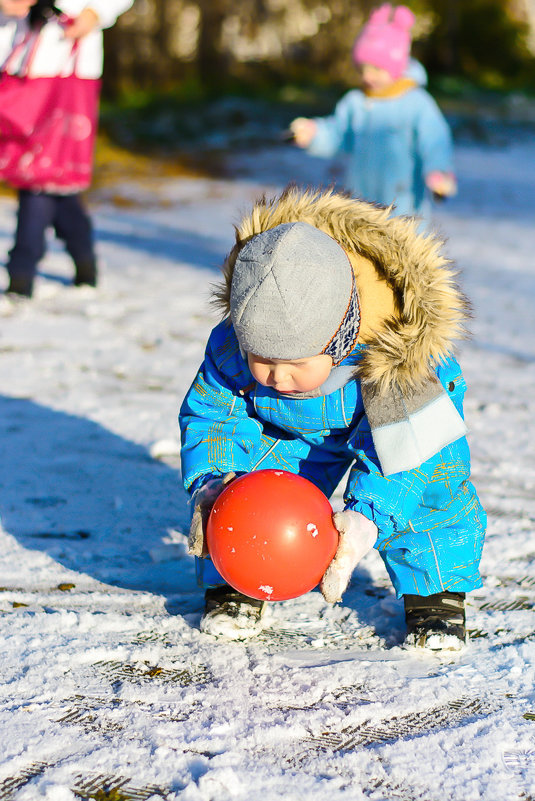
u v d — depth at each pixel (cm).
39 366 580
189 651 271
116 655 266
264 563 238
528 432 500
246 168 1650
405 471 254
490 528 371
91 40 695
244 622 279
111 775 208
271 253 225
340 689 250
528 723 234
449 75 3045
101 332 668
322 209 256
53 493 396
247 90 2266
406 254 248
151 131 1862
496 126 2344
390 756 219
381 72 677
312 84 2394
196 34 2298
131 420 490
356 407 259
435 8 3011
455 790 207
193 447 277
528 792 207
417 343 247
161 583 321
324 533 243
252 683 252
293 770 212
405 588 280
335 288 227
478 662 268
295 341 225
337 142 700
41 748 217
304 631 288
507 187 1630
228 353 269
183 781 206
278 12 2386
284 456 283
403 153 680
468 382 594
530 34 3438
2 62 682
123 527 365
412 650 273
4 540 348
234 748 220
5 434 464
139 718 231
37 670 255
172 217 1219
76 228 766
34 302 738
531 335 720
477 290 871
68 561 334
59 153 709
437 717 237
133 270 895
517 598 313
